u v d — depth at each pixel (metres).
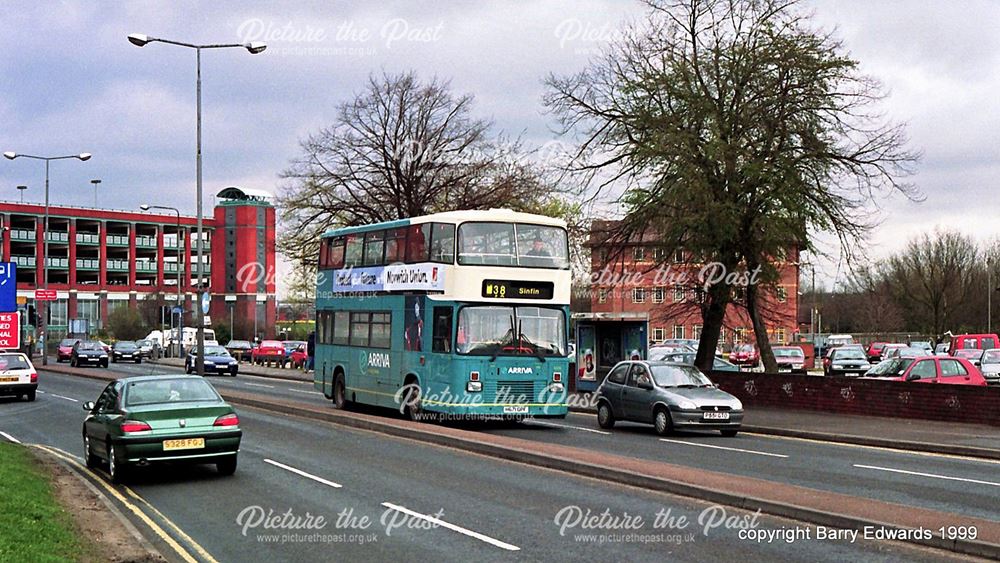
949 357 27.98
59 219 106.94
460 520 11.31
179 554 9.80
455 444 18.80
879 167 29.23
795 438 22.11
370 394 25.72
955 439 20.22
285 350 64.12
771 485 12.87
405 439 20.25
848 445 20.55
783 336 81.81
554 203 43.66
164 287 113.06
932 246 86.56
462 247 22.58
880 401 25.88
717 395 22.11
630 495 12.98
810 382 27.75
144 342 77.81
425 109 42.72
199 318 36.59
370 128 42.78
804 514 11.06
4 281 39.59
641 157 28.73
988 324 87.19
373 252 26.08
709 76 29.44
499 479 14.53
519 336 22.88
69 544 9.53
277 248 43.94
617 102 30.48
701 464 16.38
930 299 85.62
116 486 14.21
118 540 10.19
